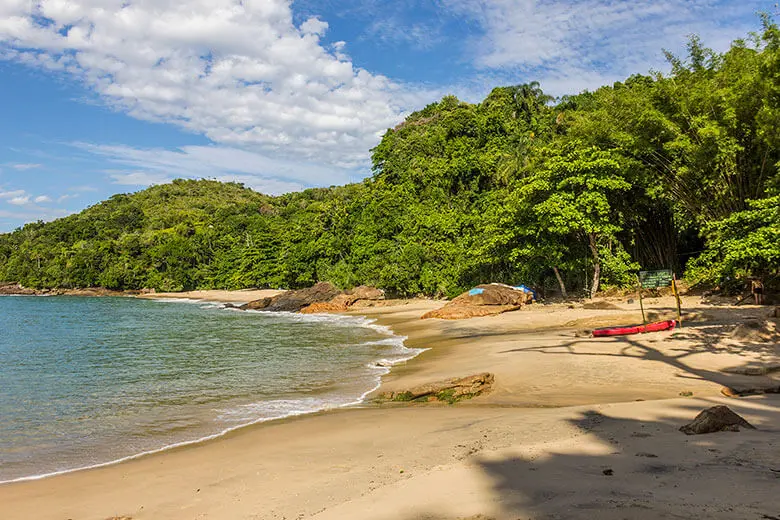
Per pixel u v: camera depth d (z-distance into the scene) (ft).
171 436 36.11
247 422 38.93
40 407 46.37
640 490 16.74
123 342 99.09
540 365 51.26
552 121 207.62
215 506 21.70
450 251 172.14
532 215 124.36
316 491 22.03
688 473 18.03
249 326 130.21
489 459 22.40
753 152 92.32
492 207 157.28
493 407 37.68
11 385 57.21
